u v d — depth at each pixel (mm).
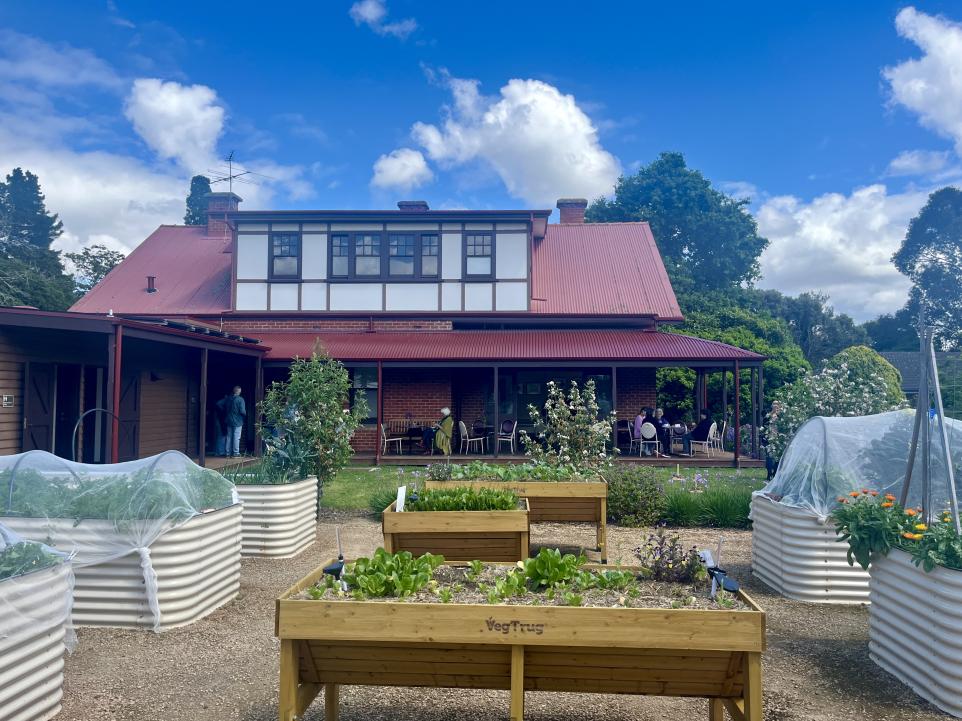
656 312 22375
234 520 7047
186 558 6117
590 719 4406
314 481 9719
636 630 3539
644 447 19812
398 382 20953
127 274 25109
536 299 22922
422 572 4227
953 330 56062
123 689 4766
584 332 21719
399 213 21984
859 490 6863
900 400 14125
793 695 4766
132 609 5984
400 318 22156
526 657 3713
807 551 6906
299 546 9070
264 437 11094
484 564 4949
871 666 5289
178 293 23797
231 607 6699
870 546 5242
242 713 4418
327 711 4184
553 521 8648
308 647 3766
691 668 3666
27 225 59719
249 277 22359
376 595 3938
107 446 15578
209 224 27953
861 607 6758
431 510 7223
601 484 8531
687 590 4215
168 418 18156
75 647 5402
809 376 14250
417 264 22203
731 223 50281
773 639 5859
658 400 27516
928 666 4699
